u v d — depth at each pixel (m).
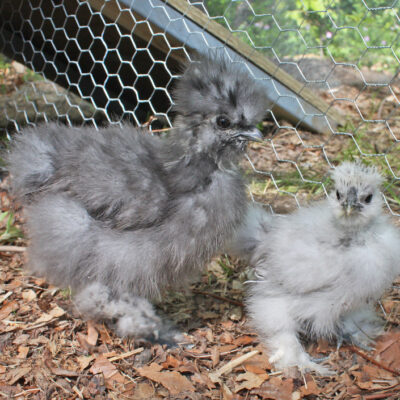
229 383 0.58
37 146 0.63
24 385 0.57
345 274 0.59
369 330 0.63
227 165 0.62
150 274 0.61
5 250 0.72
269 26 0.99
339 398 0.57
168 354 0.61
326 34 1.03
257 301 0.64
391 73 1.05
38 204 0.62
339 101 1.01
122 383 0.58
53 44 0.87
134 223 0.60
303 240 0.61
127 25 0.79
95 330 0.62
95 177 0.60
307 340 0.64
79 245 0.60
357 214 0.58
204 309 0.67
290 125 0.93
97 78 0.92
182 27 0.75
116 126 0.69
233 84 0.60
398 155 0.84
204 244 0.61
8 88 1.07
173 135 0.62
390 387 0.58
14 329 0.62
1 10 0.94
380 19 1.01
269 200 0.78
